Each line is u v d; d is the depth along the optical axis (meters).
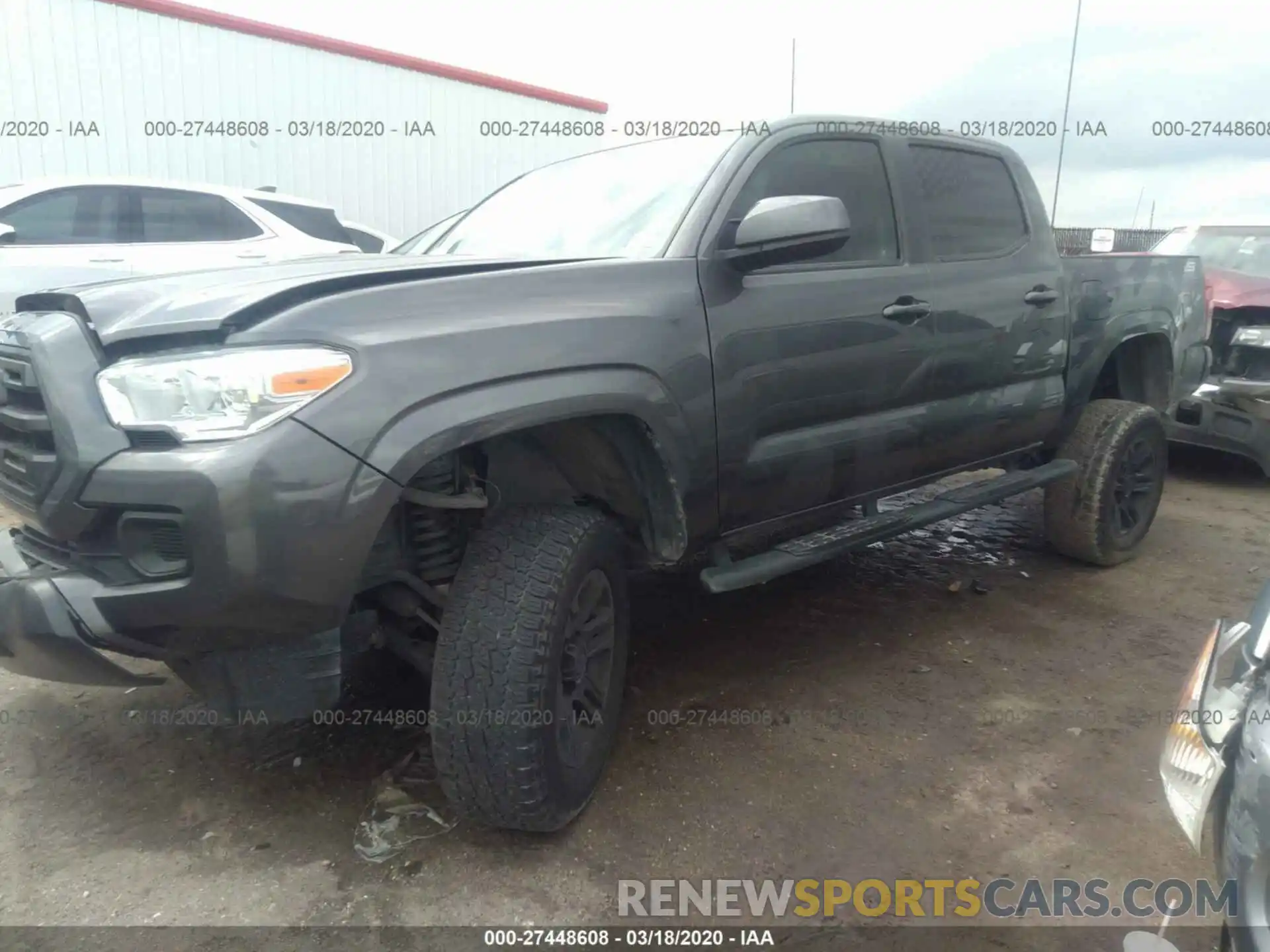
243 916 2.11
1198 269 4.90
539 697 2.19
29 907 2.13
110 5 7.05
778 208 2.53
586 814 2.49
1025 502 5.74
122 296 2.12
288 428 1.88
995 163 3.86
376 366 1.97
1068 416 4.20
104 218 6.12
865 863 2.32
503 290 2.23
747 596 4.11
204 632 1.96
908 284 3.24
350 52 8.54
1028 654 3.52
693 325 2.55
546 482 2.50
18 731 2.89
